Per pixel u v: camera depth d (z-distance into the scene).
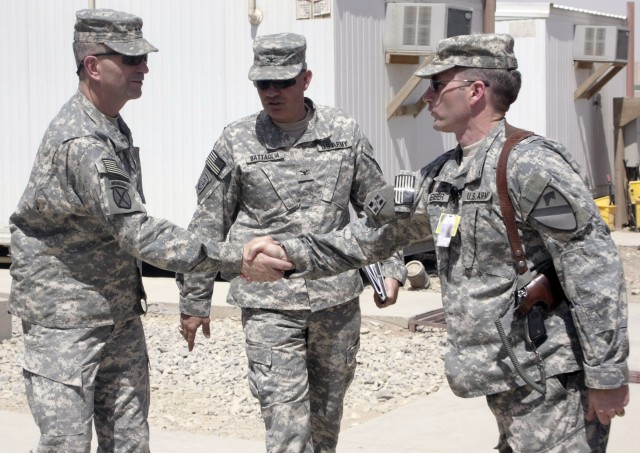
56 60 12.43
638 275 13.18
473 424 6.06
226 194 4.77
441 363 7.89
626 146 18.81
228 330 9.08
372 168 4.86
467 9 12.10
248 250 4.01
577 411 3.36
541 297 3.34
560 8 16.62
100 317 4.18
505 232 3.38
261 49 4.62
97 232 4.17
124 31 4.17
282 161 4.70
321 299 4.55
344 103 11.15
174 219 11.95
